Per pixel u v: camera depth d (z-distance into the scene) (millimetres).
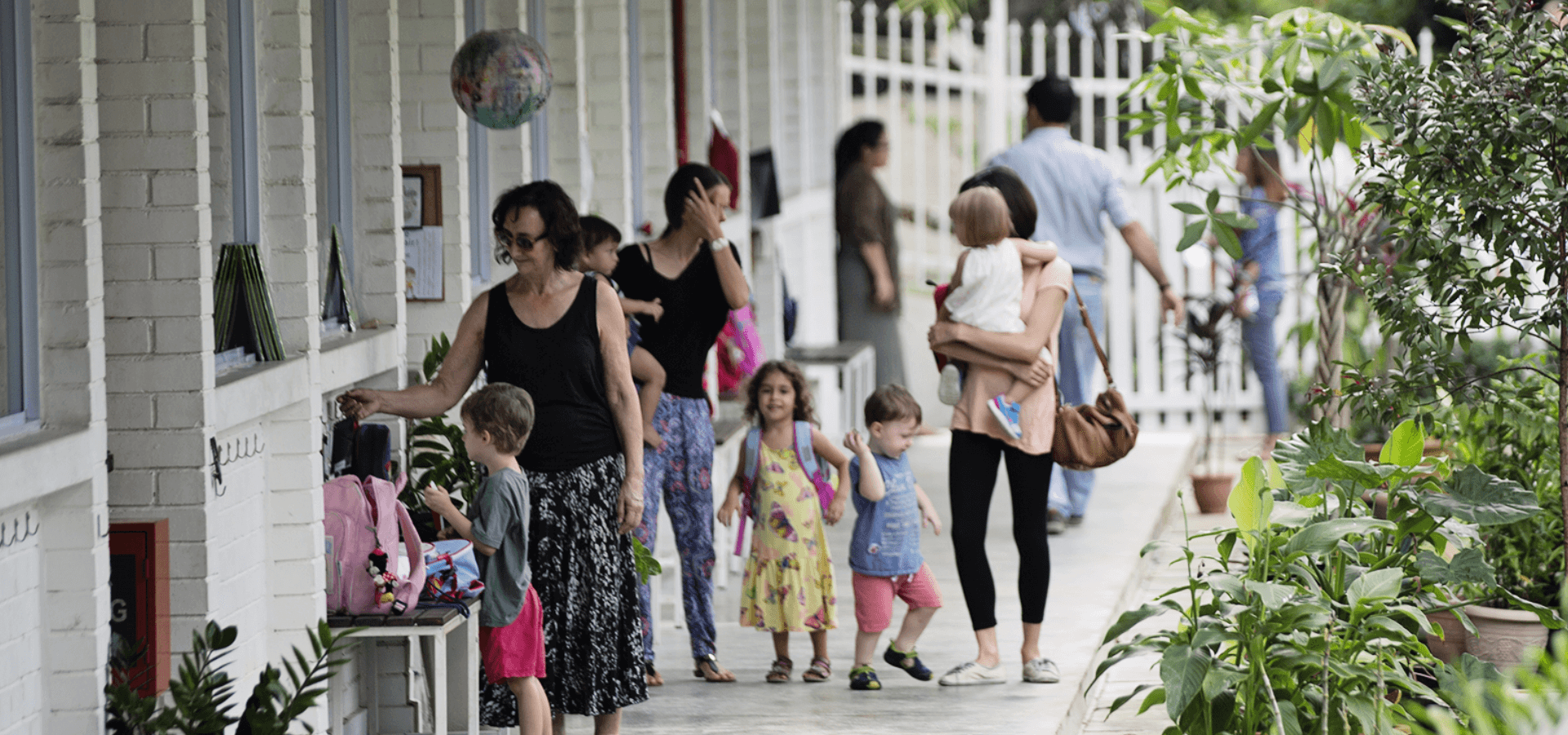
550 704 12000
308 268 11445
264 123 11375
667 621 17953
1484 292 12273
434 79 14344
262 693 9188
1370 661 11719
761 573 14891
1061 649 15781
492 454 11422
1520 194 11586
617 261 14688
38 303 8711
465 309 14531
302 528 11297
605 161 19391
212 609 9938
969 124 34250
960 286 14359
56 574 8812
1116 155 32125
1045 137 21062
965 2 43688
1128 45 42688
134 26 9664
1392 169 12852
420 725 13148
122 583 9656
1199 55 15156
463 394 12266
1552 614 12344
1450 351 12961
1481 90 11836
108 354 9781
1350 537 12797
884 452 14672
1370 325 25312
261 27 11414
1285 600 10938
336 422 12211
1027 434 14359
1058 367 21203
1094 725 14406
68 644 8828
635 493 12078
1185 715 11383
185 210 9727
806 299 31297
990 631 14719
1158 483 24719
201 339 9781
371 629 11133
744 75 25672
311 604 11281
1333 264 13945
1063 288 14492
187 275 9750
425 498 11430
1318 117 14141
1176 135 15664
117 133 9711
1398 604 12195
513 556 11414
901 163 35969
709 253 14617
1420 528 12391
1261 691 11375
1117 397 14469
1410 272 12984
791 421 15023
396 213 13414
